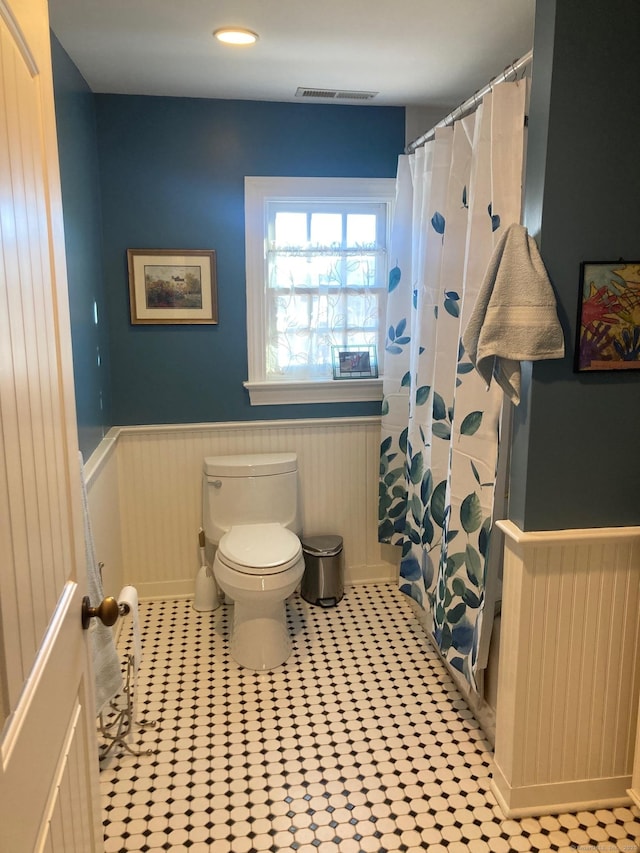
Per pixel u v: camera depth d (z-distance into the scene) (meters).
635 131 1.60
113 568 2.77
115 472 2.90
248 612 2.54
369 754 2.08
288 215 3.04
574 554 1.73
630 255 1.65
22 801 0.75
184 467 3.07
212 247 2.93
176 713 2.28
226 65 2.42
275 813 1.84
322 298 3.10
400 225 2.88
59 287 1.03
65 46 2.21
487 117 1.91
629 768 1.88
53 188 1.00
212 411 3.06
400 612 3.02
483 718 2.17
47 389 0.93
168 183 2.86
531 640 1.75
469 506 2.05
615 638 1.80
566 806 1.86
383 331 3.17
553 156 1.58
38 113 0.92
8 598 0.71
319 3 1.90
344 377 3.13
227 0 1.88
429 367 2.59
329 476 3.21
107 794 1.91
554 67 1.54
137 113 2.79
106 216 2.84
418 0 1.89
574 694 1.81
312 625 2.89
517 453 1.74
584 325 1.65
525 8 1.94
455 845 1.73
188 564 3.15
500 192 1.83
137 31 2.09
